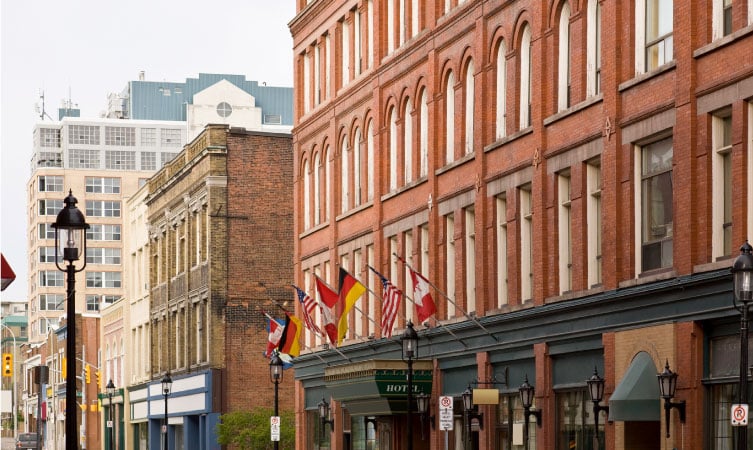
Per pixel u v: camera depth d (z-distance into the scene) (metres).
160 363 112.62
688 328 39.12
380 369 59.72
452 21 57.75
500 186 53.12
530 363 50.94
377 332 67.38
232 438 88.31
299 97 82.12
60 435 180.00
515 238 51.62
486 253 54.34
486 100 54.53
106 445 137.88
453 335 56.00
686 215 39.31
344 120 73.12
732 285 36.88
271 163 96.88
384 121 66.88
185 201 103.31
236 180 96.06
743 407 29.55
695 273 38.84
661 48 41.84
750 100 36.94
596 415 43.44
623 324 43.22
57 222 37.34
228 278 95.44
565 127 47.56
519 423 51.66
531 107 50.59
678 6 39.94
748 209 36.94
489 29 54.12
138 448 124.69
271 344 74.06
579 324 46.28
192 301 100.81
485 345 54.22
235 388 94.81
